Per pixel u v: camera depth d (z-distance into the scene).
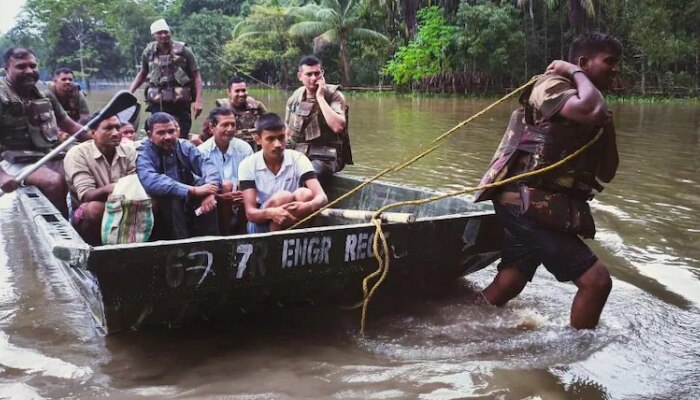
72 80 6.76
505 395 2.71
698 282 4.06
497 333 3.36
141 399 2.66
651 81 25.45
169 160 4.26
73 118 6.83
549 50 27.64
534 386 2.78
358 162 8.91
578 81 3.07
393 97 28.45
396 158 9.27
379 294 3.69
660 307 3.67
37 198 4.43
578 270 3.23
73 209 4.54
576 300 3.31
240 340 3.27
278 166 4.05
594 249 4.72
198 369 2.94
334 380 2.83
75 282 3.88
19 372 2.90
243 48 36.69
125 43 41.44
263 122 3.96
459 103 23.25
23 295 3.91
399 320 3.54
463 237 3.69
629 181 7.30
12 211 6.12
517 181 3.31
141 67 7.76
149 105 7.73
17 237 5.21
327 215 3.94
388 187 4.88
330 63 34.88
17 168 5.21
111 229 3.61
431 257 3.64
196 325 3.39
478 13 26.09
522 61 26.98
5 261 4.59
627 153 9.52
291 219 3.75
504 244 3.58
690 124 14.16
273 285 3.26
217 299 3.20
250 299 3.29
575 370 2.94
